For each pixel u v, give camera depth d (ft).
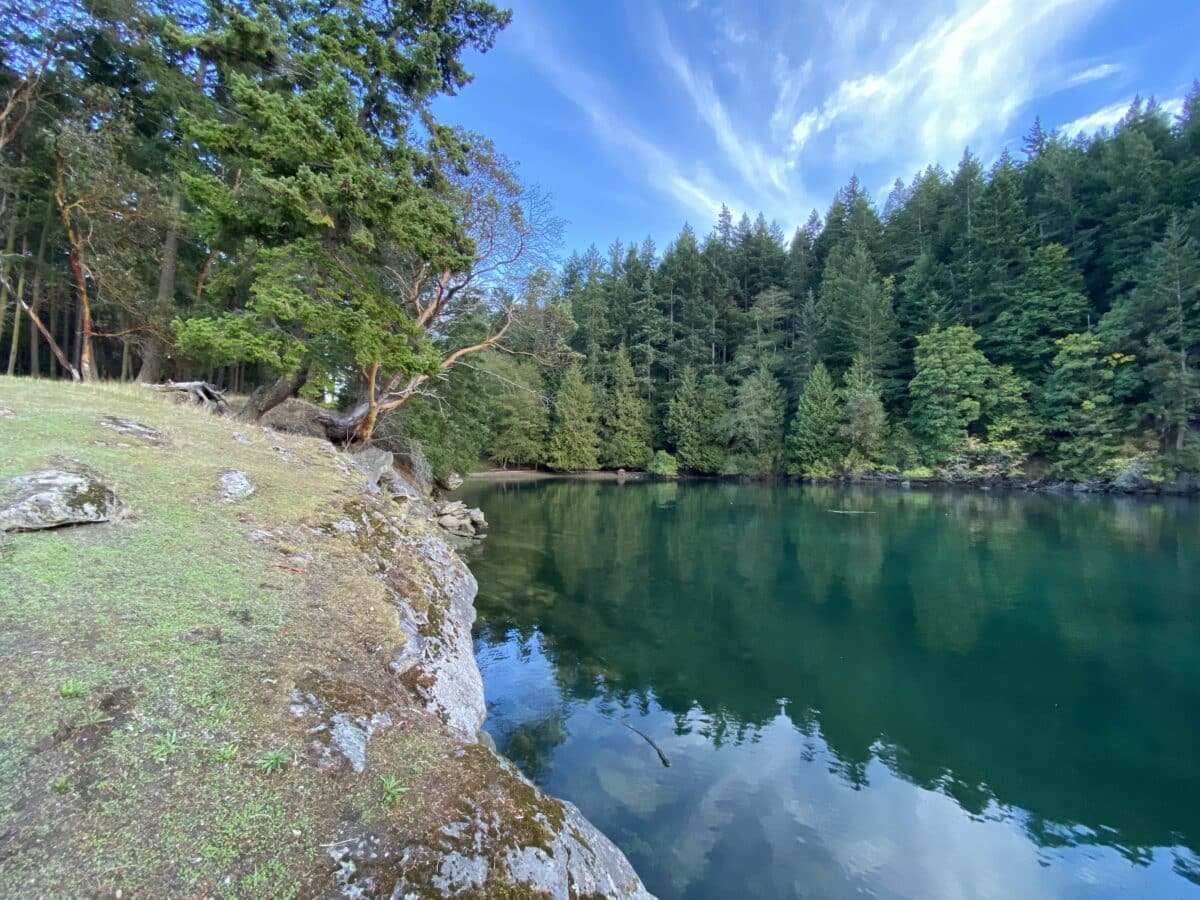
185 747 7.07
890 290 110.11
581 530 53.98
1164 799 15.21
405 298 36.76
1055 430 83.97
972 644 25.94
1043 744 17.83
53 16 32.14
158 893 5.33
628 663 23.58
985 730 18.66
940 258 110.42
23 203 37.11
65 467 13.25
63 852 5.45
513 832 7.80
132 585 10.36
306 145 25.68
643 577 36.99
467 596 25.93
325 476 22.71
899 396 101.35
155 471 15.92
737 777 15.92
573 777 15.62
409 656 12.63
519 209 41.73
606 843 10.21
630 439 127.85
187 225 32.50
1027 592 33.55
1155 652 24.77
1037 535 49.60
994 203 93.61
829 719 19.30
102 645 8.41
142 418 20.75
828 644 25.90
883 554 43.57
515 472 126.93
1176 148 90.27
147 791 6.34
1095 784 15.87
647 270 145.07
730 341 134.00
